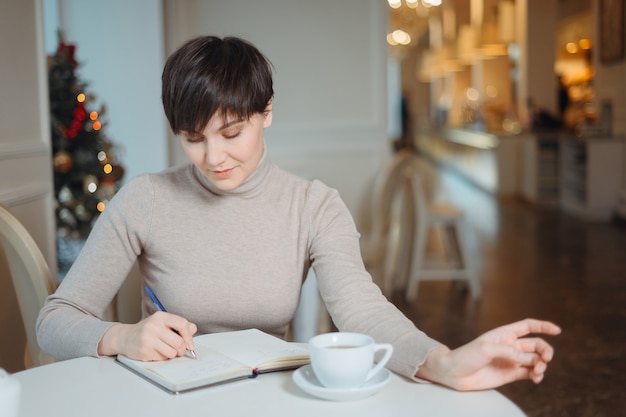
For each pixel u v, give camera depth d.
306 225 1.57
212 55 1.33
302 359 1.24
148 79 4.86
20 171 2.69
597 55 8.88
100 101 4.85
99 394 1.14
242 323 1.55
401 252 5.20
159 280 1.56
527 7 10.84
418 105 22.92
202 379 1.16
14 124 2.66
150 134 4.88
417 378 1.21
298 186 1.60
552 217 8.34
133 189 1.56
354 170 5.34
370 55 5.28
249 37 5.19
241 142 1.36
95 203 3.74
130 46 4.84
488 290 5.09
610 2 8.31
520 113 11.13
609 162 8.09
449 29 15.62
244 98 1.32
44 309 1.46
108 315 1.87
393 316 1.35
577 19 11.26
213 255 1.54
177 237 1.54
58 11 4.75
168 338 1.25
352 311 1.40
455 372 1.16
